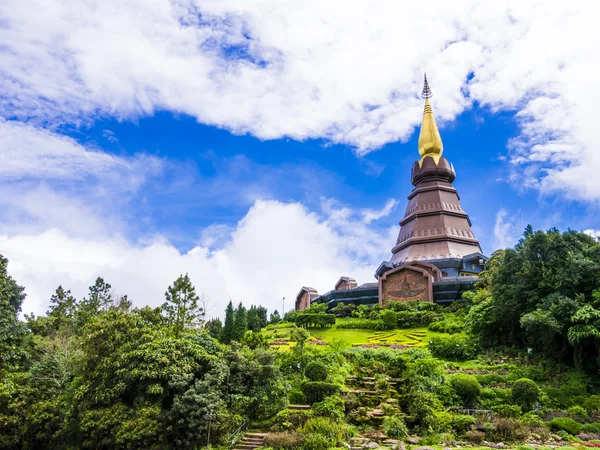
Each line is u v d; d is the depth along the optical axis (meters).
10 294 44.16
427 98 105.44
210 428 29.47
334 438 28.64
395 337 58.91
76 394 32.00
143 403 30.33
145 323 36.50
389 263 87.25
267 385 34.88
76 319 56.78
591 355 40.50
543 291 44.81
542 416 33.25
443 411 32.91
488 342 48.75
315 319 68.50
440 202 94.62
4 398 34.28
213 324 69.00
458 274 83.88
